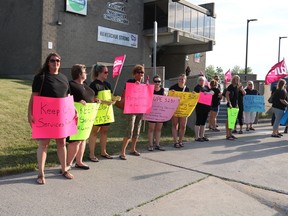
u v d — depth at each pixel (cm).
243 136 1136
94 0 2159
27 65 1978
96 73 671
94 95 631
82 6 2075
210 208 480
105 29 2248
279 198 541
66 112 534
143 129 995
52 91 515
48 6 1912
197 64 3325
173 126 879
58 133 529
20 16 2020
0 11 2153
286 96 1141
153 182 574
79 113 582
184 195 523
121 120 1068
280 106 1128
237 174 654
